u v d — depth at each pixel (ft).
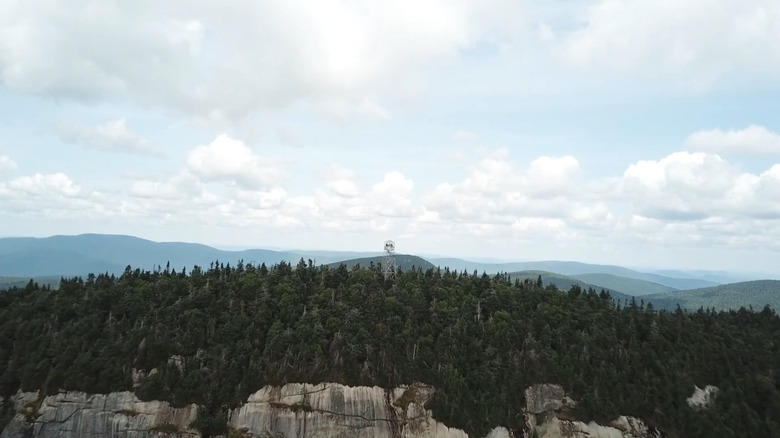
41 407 449.06
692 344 548.31
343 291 572.92
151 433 444.55
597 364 515.91
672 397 489.26
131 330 493.77
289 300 540.52
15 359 469.98
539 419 485.15
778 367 528.22
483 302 575.38
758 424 472.03
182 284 564.30
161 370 466.70
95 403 451.94
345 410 465.06
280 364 481.46
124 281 574.56
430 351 504.02
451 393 473.67
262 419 457.68
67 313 513.04
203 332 499.51
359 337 505.66
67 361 464.24
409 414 470.39
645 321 578.66
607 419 478.59
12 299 540.93
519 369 507.30
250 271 621.72
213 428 447.42
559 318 559.38
